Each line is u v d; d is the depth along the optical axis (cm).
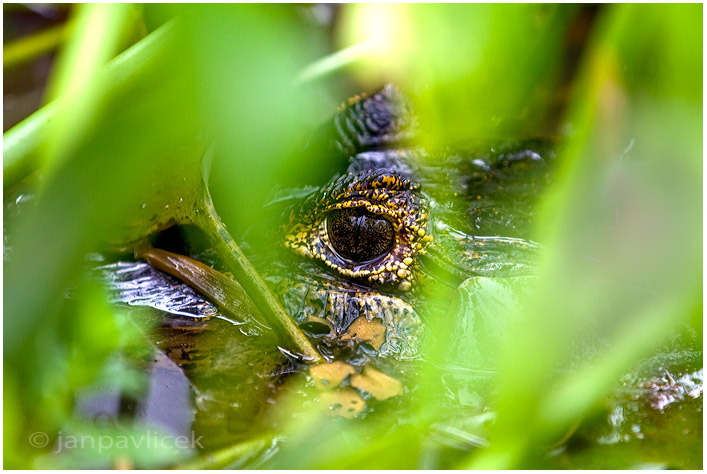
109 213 75
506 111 81
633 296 83
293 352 84
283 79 75
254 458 80
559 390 81
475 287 85
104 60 74
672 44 78
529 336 77
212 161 82
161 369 83
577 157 76
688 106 79
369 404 83
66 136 74
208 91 75
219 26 74
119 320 84
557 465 80
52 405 80
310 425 81
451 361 84
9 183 78
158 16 76
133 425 80
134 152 75
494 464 78
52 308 76
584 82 81
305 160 85
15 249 76
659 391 84
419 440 81
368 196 85
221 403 82
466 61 80
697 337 85
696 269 80
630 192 81
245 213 85
